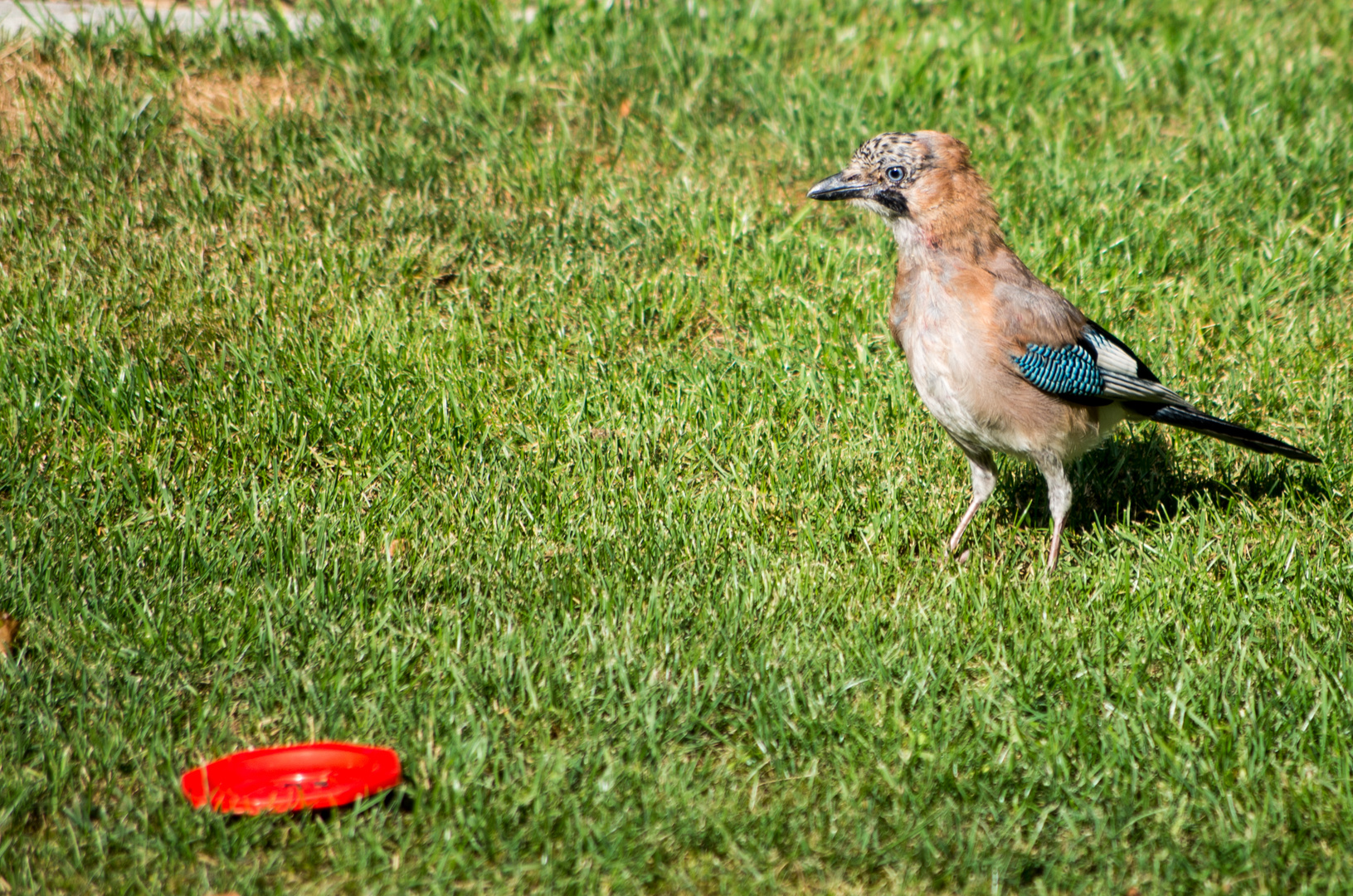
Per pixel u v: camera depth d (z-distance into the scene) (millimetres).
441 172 14773
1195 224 14273
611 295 12859
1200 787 6988
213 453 10320
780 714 7516
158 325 11914
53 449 10289
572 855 6504
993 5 19281
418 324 12203
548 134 16031
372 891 6230
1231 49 18344
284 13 17938
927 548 9914
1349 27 19359
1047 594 8984
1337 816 6805
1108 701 7789
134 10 17609
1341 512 10242
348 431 10742
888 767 7246
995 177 15219
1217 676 7969
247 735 7484
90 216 13312
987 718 7660
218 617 8430
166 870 6332
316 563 9039
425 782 6996
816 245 13742
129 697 7633
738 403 11555
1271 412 11594
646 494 10258
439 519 9750
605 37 18016
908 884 6391
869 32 18766
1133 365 9461
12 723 7289
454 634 8305
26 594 8414
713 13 18750
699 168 15375
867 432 11180
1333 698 7664
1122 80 17484
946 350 9133
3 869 6273
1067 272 13375
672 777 7055
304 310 12305
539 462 10609
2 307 11836
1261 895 6328
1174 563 9344
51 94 15273
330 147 15031
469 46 17312
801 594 8875
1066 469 10898
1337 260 13562
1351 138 15820
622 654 8070
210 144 14758
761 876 6375
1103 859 6508
